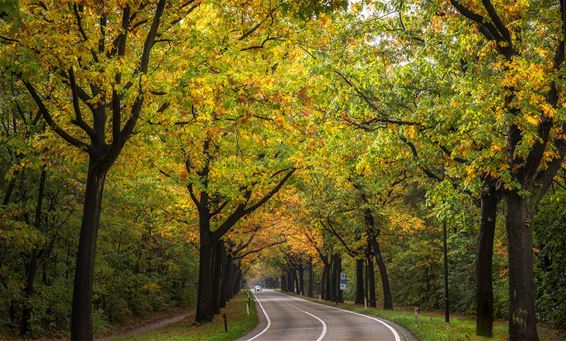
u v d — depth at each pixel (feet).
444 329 61.98
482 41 46.80
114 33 40.75
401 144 53.62
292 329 75.72
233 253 150.00
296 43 49.75
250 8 42.47
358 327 74.02
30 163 46.37
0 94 54.65
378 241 132.46
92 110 41.42
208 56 37.96
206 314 86.53
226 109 38.11
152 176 76.74
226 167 52.13
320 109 59.77
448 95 50.70
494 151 38.93
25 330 71.67
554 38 42.86
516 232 43.60
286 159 71.10
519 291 42.93
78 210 79.15
